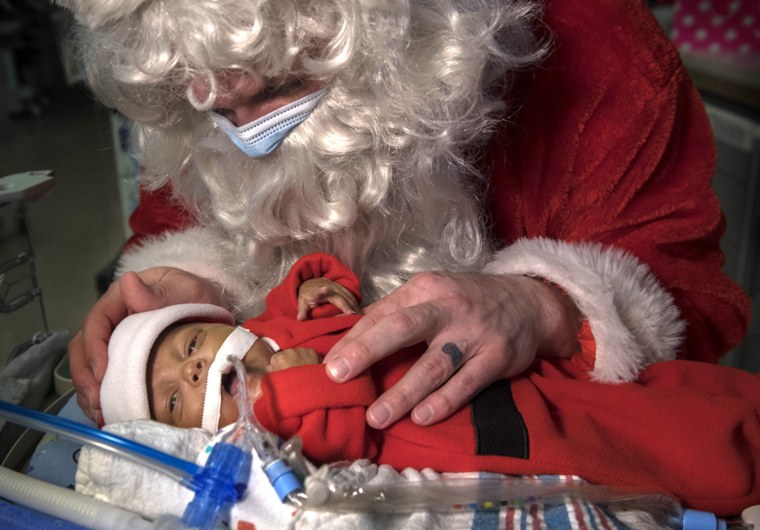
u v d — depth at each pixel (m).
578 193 1.02
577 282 0.89
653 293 0.94
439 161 0.89
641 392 0.81
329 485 0.63
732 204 1.76
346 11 0.74
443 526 0.66
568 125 1.00
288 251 0.96
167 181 1.03
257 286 1.02
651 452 0.78
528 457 0.72
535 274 0.92
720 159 1.78
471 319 0.80
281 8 0.72
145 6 0.73
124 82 0.78
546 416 0.76
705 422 0.78
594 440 0.76
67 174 3.01
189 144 0.92
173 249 1.04
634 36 1.00
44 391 1.01
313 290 0.88
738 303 1.04
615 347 0.87
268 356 0.81
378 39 0.77
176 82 0.78
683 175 1.04
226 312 0.90
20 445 0.83
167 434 0.69
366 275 0.96
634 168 1.01
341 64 0.75
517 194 1.02
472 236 0.97
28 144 3.28
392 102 0.81
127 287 0.88
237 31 0.70
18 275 1.95
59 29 1.14
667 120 1.00
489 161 1.01
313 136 0.81
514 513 0.67
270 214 0.86
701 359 1.02
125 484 0.65
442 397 0.74
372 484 0.66
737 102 1.78
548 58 0.99
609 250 0.96
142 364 0.79
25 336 1.87
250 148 0.82
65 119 3.56
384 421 0.72
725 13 1.78
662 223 1.02
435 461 0.73
